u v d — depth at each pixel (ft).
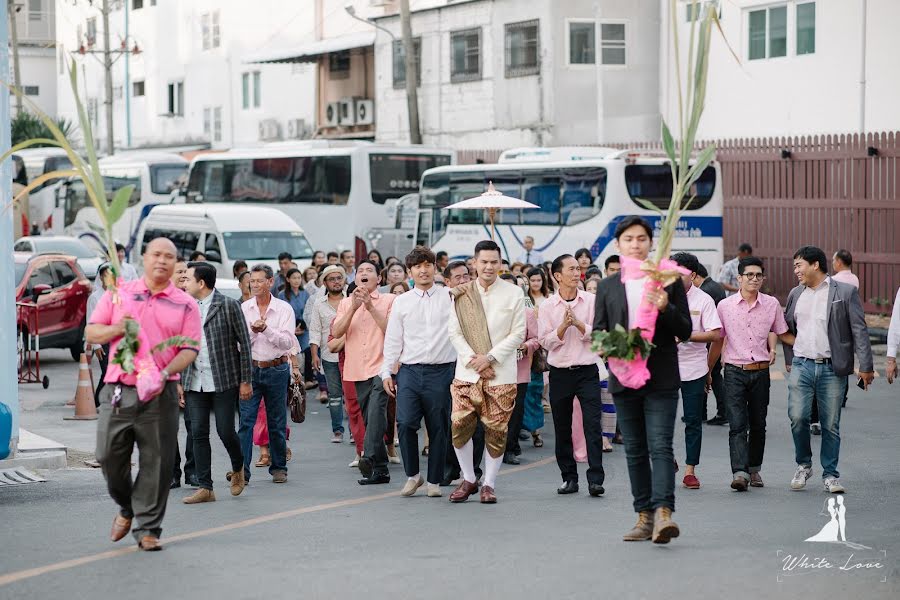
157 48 194.80
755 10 111.24
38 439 47.75
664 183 88.48
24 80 220.64
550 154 94.58
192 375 36.94
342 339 42.75
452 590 25.61
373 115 150.61
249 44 174.60
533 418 49.06
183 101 189.37
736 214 101.19
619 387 29.58
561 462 38.70
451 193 100.58
